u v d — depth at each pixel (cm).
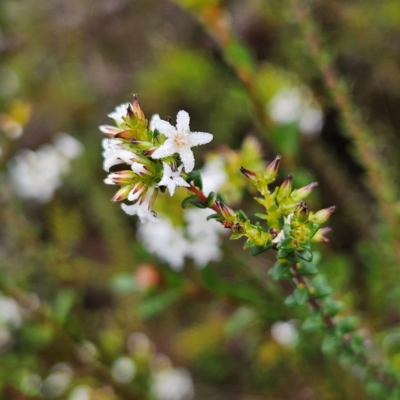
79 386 29
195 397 36
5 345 30
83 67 44
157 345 38
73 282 31
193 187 18
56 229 28
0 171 28
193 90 40
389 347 23
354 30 34
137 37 43
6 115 28
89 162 42
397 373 22
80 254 42
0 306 26
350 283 30
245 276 25
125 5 41
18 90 45
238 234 18
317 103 31
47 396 28
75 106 45
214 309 35
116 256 34
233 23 41
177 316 37
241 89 29
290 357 28
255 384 35
